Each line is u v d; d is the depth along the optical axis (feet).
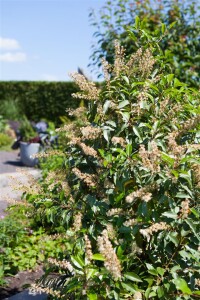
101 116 10.83
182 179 9.57
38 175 32.65
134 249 9.82
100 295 9.11
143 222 9.48
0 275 15.79
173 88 10.86
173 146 9.57
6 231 18.29
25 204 12.34
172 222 9.34
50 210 11.30
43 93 67.77
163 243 9.66
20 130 45.06
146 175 9.62
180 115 11.00
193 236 9.43
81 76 10.99
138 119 10.61
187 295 9.04
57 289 11.32
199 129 10.74
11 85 70.85
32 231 19.76
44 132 40.45
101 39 27.94
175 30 25.49
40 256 17.71
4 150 51.49
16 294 14.65
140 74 11.43
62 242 18.80
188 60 25.90
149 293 9.09
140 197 9.34
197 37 27.12
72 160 11.12
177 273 9.62
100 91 11.04
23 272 17.01
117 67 11.22
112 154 10.63
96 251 10.23
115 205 10.28
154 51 12.98
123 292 9.09
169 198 9.35
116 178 9.75
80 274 9.08
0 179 30.73
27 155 39.40
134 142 10.52
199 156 10.37
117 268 8.27
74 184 11.07
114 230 9.81
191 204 9.82
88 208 10.59
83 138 10.64
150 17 28.14
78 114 11.57
